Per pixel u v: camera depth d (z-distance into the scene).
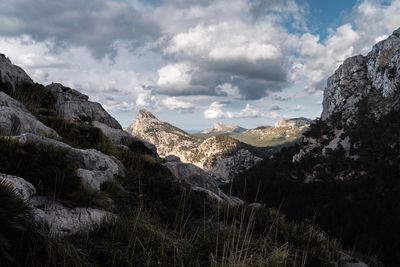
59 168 7.58
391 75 169.88
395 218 82.44
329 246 10.02
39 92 14.93
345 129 162.88
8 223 4.59
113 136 14.78
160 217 8.29
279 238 8.88
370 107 167.38
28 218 5.21
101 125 15.10
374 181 110.25
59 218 6.39
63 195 7.04
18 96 13.38
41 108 13.91
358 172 124.81
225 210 9.33
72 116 14.95
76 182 7.49
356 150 137.12
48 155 7.70
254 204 10.21
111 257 5.61
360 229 80.94
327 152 149.12
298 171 147.62
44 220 5.81
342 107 193.12
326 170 137.25
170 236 7.19
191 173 13.95
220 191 14.31
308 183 128.25
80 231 6.16
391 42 183.88
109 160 10.10
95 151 10.26
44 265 4.85
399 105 149.88
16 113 10.16
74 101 15.91
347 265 9.37
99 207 7.47
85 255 5.38
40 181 6.87
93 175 8.62
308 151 163.38
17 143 7.65
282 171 155.62
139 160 12.26
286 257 7.17
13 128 9.77
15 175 6.80
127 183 9.73
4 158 6.90
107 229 6.30
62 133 12.05
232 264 6.06
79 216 6.70
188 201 9.41
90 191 7.70
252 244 7.52
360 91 191.25
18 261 4.71
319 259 8.41
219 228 7.97
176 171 13.76
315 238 9.26
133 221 6.87
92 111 16.38
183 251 6.56
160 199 9.45
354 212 93.69
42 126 10.73
